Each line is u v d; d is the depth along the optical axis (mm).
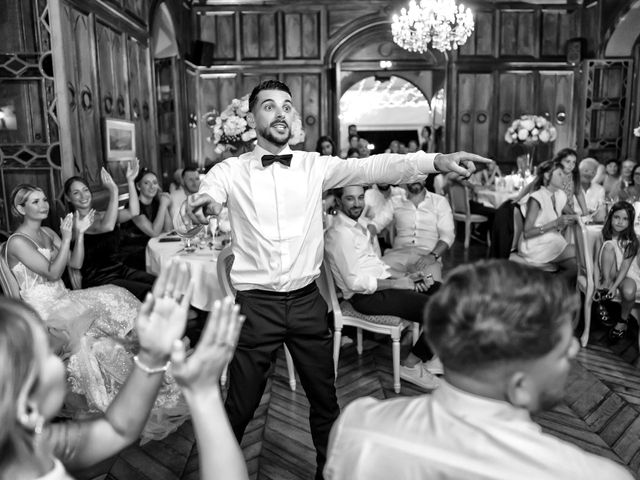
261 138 2164
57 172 4270
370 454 835
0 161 4254
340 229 3164
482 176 8312
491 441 782
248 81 9156
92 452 974
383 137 13117
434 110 10516
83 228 3617
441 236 4328
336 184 2252
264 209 2117
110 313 3230
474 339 791
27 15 4121
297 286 2160
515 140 8312
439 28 6387
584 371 3559
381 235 5383
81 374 2904
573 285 4434
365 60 9336
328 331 2252
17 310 760
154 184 4758
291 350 2236
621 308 4152
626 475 780
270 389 3344
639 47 8594
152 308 965
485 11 9102
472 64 9203
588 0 8945
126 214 4547
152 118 6605
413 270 3781
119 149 5453
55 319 2934
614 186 6207
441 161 2012
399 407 894
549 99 9320
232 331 907
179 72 8000
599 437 2758
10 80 4176
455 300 819
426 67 9359
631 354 3836
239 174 2156
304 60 9094
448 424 819
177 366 873
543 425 2875
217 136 4695
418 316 3143
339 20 8984
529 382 819
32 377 726
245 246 2168
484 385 826
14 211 3268
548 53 9227
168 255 3756
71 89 4488
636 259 3938
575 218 4031
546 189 4621
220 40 9047
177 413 2875
